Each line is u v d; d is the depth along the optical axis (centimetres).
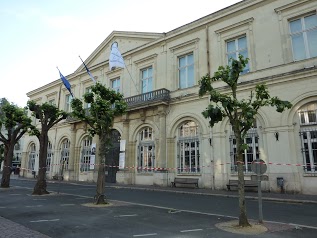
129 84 2352
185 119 1875
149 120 2070
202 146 1755
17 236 582
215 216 837
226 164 1636
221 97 746
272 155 1448
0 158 2778
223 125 1681
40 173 1484
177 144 1903
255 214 874
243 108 743
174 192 1553
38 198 1293
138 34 2362
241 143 738
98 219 785
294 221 762
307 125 1375
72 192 1593
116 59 2159
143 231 643
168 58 2094
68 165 2773
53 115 1625
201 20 1920
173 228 675
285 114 1435
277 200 1167
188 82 1975
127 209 968
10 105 1891
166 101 1956
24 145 3491
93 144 2491
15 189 1744
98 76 2683
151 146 2062
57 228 670
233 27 1756
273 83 1494
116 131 2345
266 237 591
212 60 1830
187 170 1828
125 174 2108
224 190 1580
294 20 1540
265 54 1588
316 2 1455
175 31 2061
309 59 1411
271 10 1609
